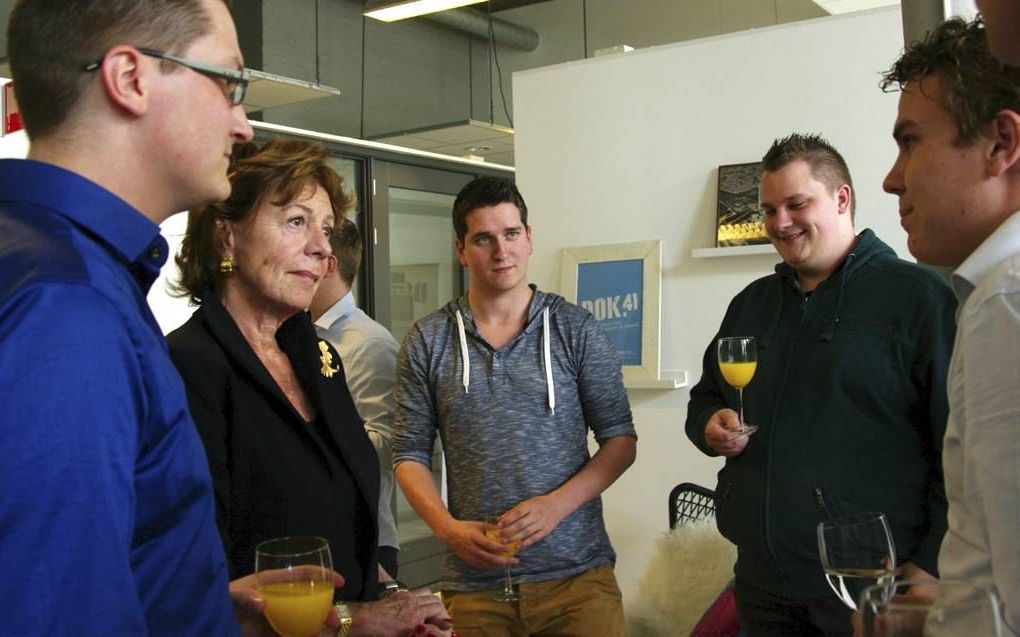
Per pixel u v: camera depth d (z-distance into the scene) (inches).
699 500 126.1
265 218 65.6
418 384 97.4
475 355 95.5
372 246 216.8
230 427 60.1
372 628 60.8
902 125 50.6
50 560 29.4
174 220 147.1
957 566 42.2
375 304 216.8
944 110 48.0
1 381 29.8
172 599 36.4
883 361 77.1
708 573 108.7
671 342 144.5
